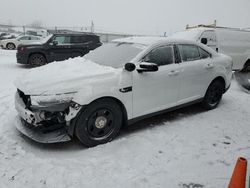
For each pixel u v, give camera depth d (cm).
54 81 361
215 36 918
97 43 1248
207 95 548
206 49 538
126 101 400
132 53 436
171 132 443
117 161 349
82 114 362
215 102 577
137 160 353
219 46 924
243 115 544
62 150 374
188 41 501
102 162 345
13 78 869
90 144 382
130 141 405
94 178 311
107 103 383
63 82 357
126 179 312
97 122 381
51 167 329
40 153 363
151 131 445
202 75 515
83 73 384
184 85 484
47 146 383
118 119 402
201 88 524
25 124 396
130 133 434
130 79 399
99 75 379
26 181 301
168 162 353
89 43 1228
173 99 473
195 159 363
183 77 477
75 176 313
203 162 357
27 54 1130
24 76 418
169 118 507
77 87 356
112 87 379
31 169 324
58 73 394
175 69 461
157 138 419
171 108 476
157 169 335
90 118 373
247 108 593
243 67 1030
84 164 339
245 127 480
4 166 327
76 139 407
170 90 461
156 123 480
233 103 630
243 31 1013
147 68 400
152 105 439
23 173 315
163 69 445
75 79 364
